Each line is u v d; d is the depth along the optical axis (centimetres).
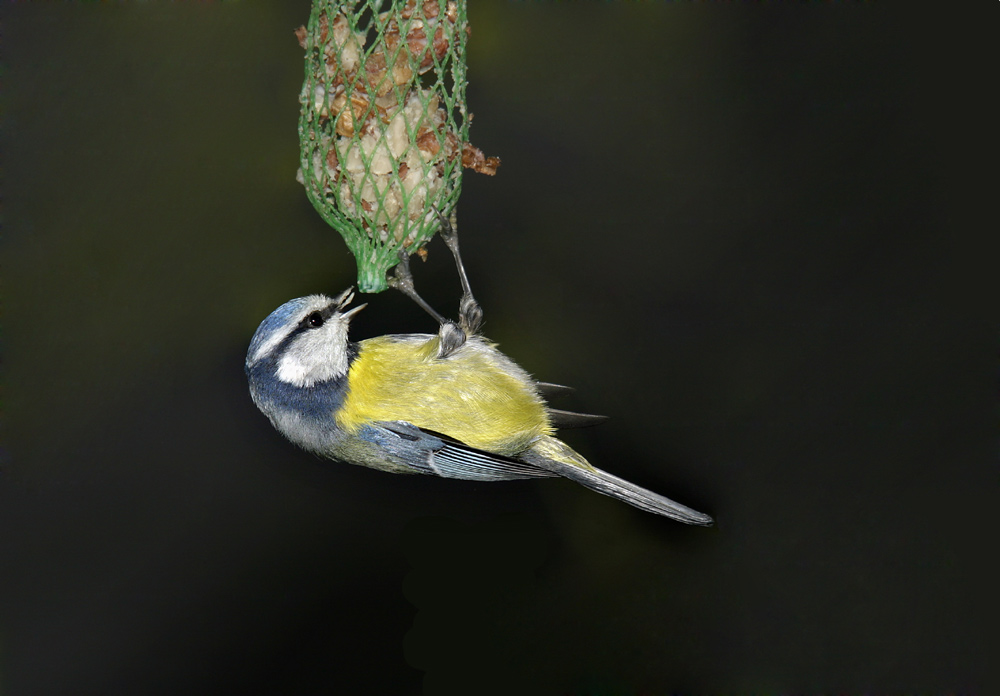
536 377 759
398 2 550
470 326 629
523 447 648
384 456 612
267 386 591
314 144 578
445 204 596
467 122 589
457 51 569
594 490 650
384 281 600
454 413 611
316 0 564
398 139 570
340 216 593
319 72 570
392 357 630
